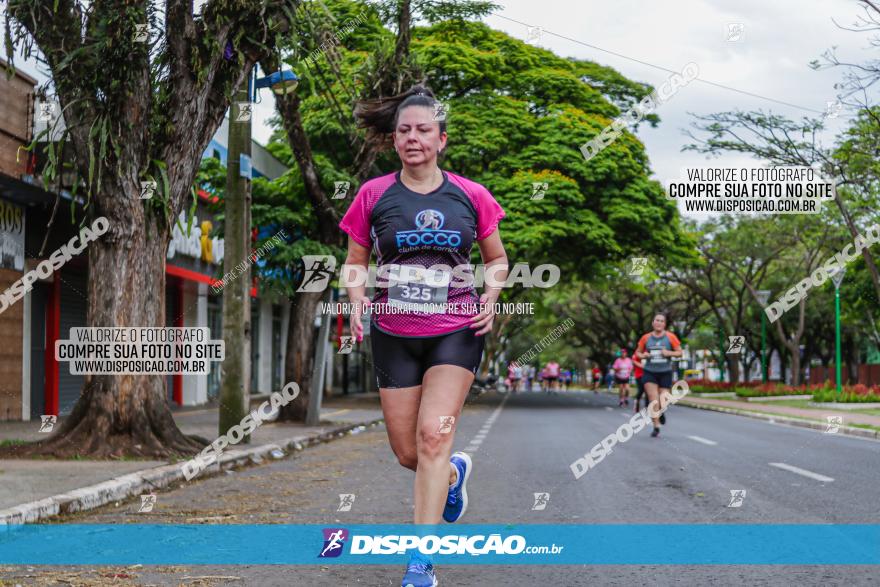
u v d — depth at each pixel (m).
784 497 7.38
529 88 29.62
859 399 26.16
